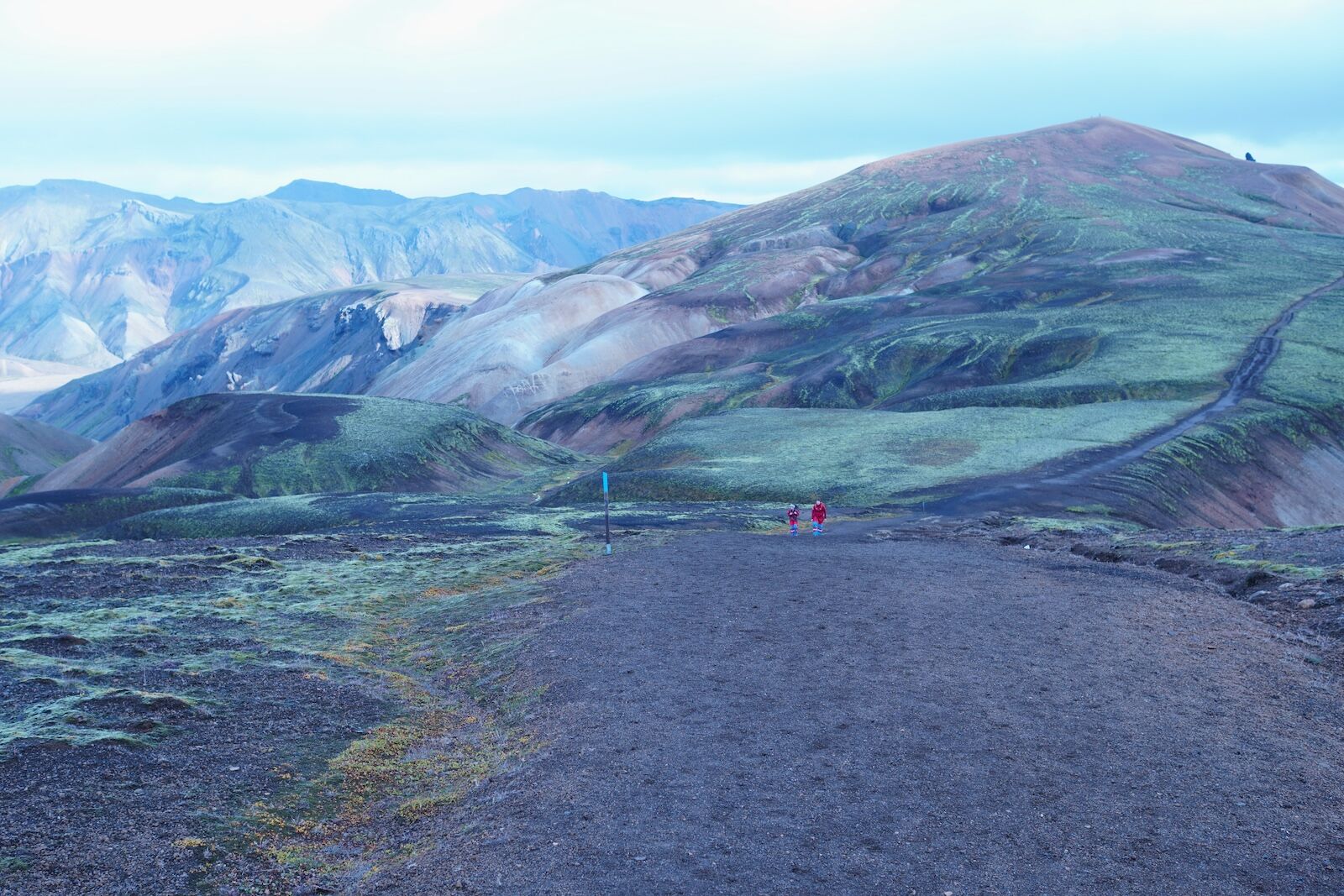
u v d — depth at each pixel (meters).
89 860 11.09
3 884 10.36
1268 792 12.03
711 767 13.26
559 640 20.98
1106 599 23.66
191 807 12.74
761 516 50.84
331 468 105.81
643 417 139.62
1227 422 74.81
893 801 11.85
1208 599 23.61
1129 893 9.54
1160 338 112.38
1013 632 20.38
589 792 12.59
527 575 32.28
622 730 14.99
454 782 14.16
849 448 74.25
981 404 93.88
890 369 130.88
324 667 20.66
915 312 161.62
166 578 31.59
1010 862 10.21
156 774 13.71
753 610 23.50
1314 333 110.12
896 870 10.12
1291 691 16.25
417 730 16.53
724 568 30.47
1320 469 71.44
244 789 13.49
